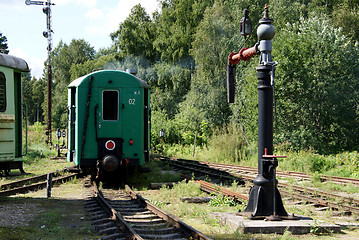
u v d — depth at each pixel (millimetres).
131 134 12797
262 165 7586
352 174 15531
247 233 6801
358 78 28469
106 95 12727
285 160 18828
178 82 52125
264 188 7582
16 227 7055
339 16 41281
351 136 27672
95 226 7113
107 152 12625
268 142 7656
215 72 40438
